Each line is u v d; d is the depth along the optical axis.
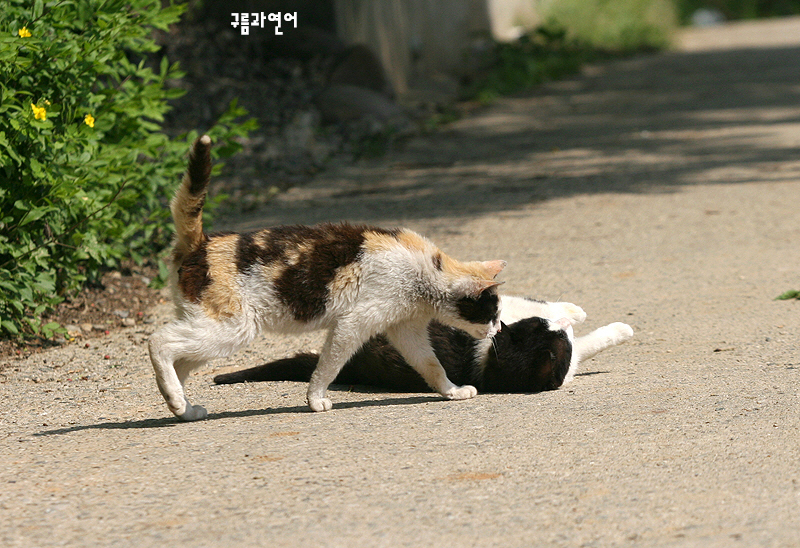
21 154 7.00
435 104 21.44
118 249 8.26
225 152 8.86
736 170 13.55
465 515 3.70
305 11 19.12
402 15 23.75
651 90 23.73
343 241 5.23
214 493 4.03
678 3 49.44
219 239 5.18
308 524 3.65
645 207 11.42
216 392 6.03
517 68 25.75
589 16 34.12
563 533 3.49
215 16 18.45
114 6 7.66
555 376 5.68
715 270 8.53
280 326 5.23
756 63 28.50
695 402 5.12
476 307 5.44
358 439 4.76
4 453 4.80
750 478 3.94
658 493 3.83
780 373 5.65
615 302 7.70
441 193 12.91
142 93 8.22
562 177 13.74
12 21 6.93
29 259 7.04
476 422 5.02
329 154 15.73
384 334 5.76
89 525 3.72
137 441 4.91
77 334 7.43
